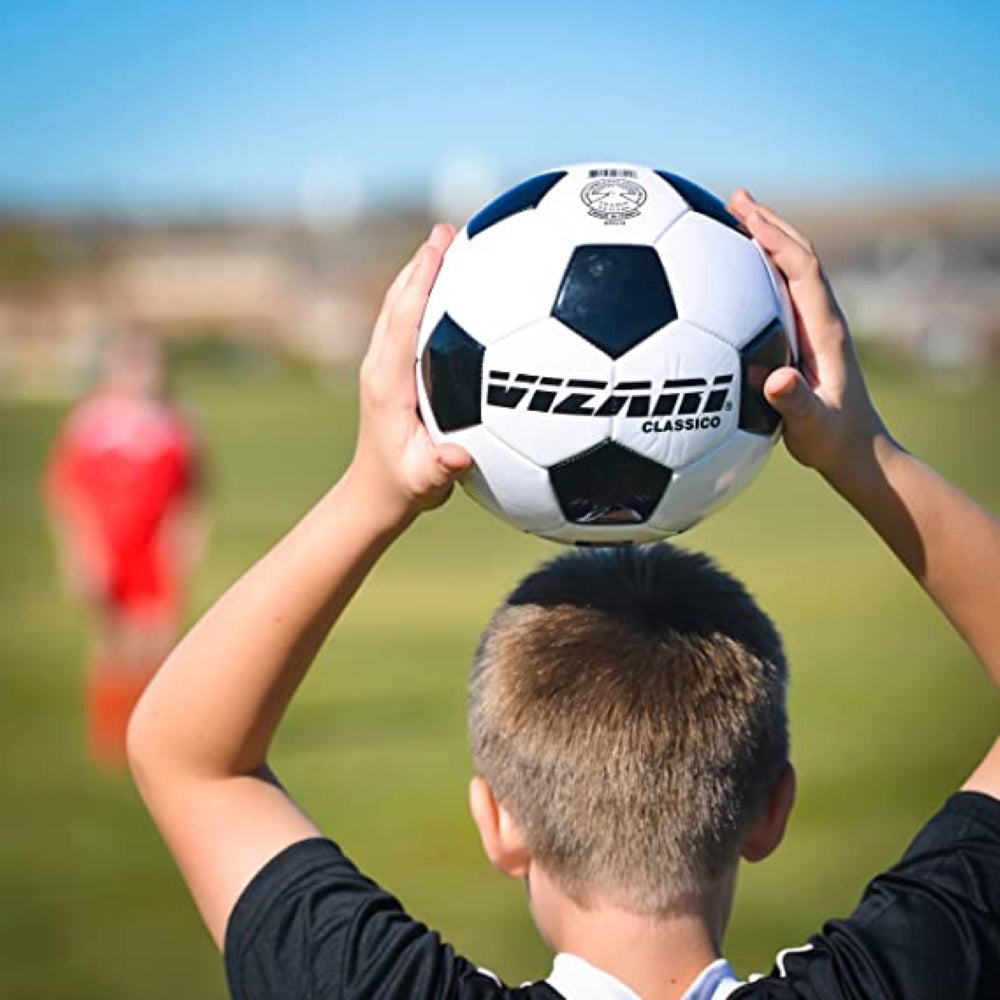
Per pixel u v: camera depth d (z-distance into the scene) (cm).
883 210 10300
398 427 212
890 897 214
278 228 9956
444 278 241
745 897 723
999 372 7200
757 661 214
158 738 223
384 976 205
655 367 229
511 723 209
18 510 2961
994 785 228
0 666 1426
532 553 2288
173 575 1301
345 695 1227
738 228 241
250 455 3819
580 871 206
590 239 235
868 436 219
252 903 215
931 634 1482
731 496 243
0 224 10019
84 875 798
